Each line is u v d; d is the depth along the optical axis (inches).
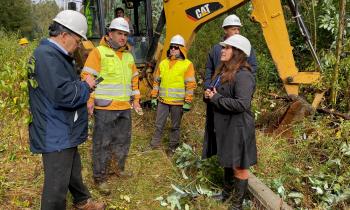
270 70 279.4
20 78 135.9
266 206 139.8
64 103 111.1
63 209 121.9
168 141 219.0
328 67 228.1
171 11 221.6
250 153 136.6
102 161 159.9
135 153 202.5
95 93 156.2
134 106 172.1
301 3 295.3
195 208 148.7
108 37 158.1
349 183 156.5
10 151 189.0
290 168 167.2
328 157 175.2
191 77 196.7
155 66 242.8
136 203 153.6
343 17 215.6
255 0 201.5
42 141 113.4
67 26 110.3
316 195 153.3
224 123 135.0
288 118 205.3
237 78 130.3
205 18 214.7
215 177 167.0
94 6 270.7
